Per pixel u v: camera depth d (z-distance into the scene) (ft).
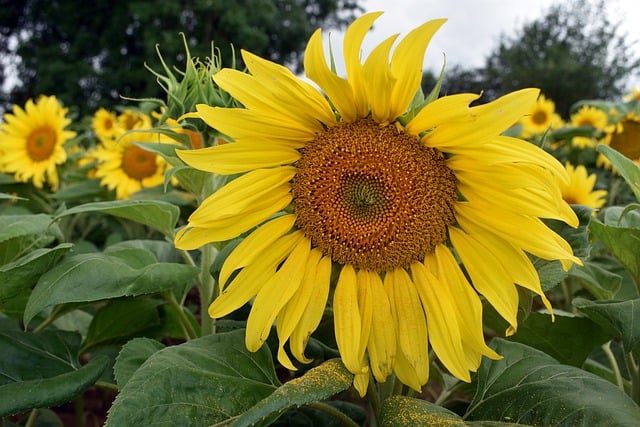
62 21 33.17
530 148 2.10
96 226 7.34
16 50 34.55
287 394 1.86
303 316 2.33
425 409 2.07
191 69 2.83
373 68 2.08
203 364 2.08
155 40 28.50
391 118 2.29
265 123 2.26
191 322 3.36
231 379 2.04
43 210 6.57
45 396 2.32
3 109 35.65
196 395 1.94
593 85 39.55
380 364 2.26
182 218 5.08
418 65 2.09
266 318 2.25
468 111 2.03
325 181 2.36
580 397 2.09
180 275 2.58
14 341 2.58
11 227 2.76
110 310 3.05
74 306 2.99
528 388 2.24
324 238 2.39
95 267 2.51
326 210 2.37
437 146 2.25
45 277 2.51
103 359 2.54
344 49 2.10
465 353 2.24
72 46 32.42
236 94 2.20
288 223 2.41
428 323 2.27
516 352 2.50
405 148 2.31
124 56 31.60
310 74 2.14
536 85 40.63
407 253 2.35
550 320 2.78
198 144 3.76
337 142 2.34
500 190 2.18
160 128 2.82
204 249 3.09
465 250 2.30
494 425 2.08
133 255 2.75
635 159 6.44
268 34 33.88
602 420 1.96
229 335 2.35
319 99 2.26
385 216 2.34
